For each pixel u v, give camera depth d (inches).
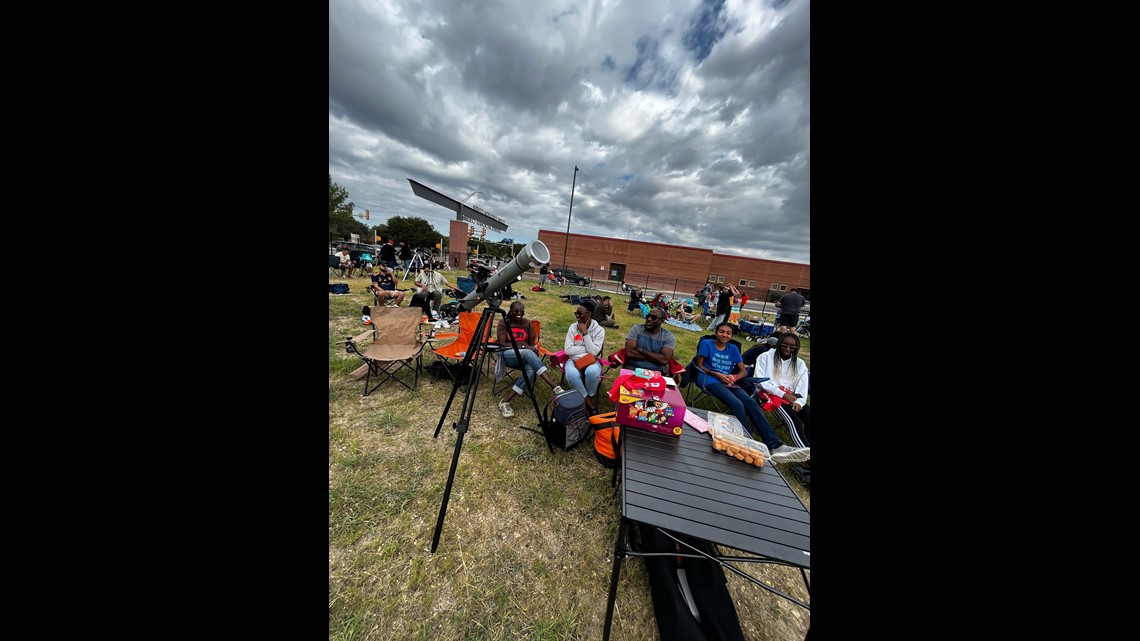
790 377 122.0
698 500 53.2
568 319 266.1
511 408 115.3
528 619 55.4
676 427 69.4
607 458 88.4
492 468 87.2
